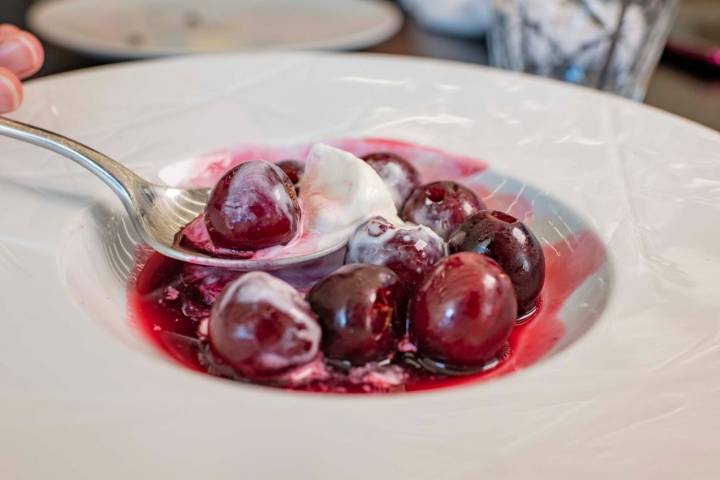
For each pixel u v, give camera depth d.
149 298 0.26
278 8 0.55
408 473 0.18
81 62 0.45
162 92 0.33
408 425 0.19
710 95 0.43
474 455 0.19
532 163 0.30
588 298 0.25
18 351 0.21
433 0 0.51
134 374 0.20
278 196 0.25
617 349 0.22
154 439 0.19
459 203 0.27
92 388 0.20
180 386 0.20
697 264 0.25
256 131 0.32
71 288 0.23
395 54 0.48
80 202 0.27
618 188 0.29
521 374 0.21
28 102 0.31
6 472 0.18
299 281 0.26
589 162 0.30
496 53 0.43
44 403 0.19
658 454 0.19
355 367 0.22
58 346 0.21
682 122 0.32
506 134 0.32
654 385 0.20
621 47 0.39
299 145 0.32
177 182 0.30
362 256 0.25
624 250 0.26
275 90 0.34
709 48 0.46
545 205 0.29
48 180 0.27
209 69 0.34
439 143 0.32
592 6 0.39
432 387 0.22
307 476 0.18
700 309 0.23
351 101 0.34
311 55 0.36
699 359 0.21
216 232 0.25
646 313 0.23
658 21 0.39
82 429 0.19
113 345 0.21
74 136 0.30
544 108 0.33
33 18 0.49
